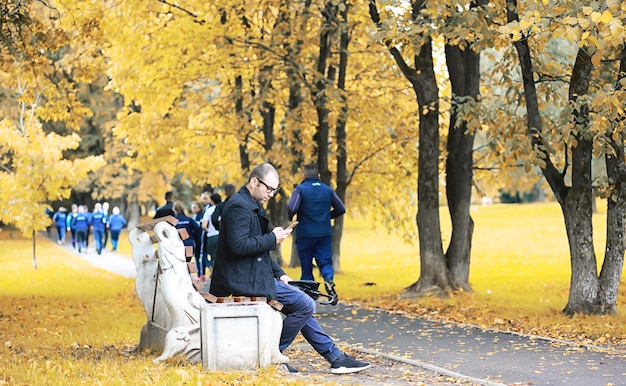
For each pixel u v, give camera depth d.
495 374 9.27
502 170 20.62
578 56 14.06
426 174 18.88
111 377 7.88
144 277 10.23
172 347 8.95
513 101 16.52
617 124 12.63
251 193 8.68
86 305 18.22
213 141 32.06
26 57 19.17
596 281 14.42
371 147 27.81
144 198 60.25
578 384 8.62
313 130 26.75
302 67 22.77
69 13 20.47
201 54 25.30
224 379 7.85
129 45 24.69
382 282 24.28
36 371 8.20
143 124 31.11
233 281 8.55
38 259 39.72
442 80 25.84
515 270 29.69
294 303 8.91
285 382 7.77
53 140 32.28
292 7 24.22
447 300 17.62
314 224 14.30
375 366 9.80
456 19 14.56
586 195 14.47
